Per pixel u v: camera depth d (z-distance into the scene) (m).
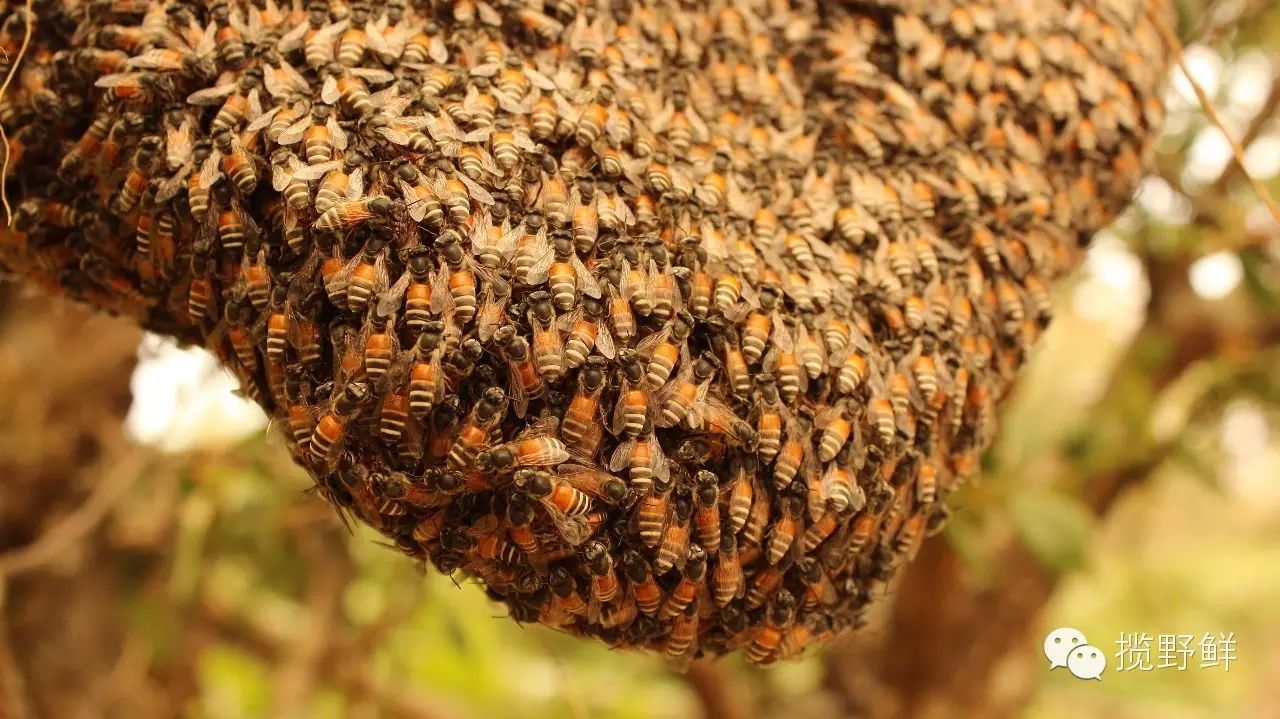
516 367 0.33
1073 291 0.67
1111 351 0.87
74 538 0.53
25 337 0.55
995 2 0.38
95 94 0.35
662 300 0.33
